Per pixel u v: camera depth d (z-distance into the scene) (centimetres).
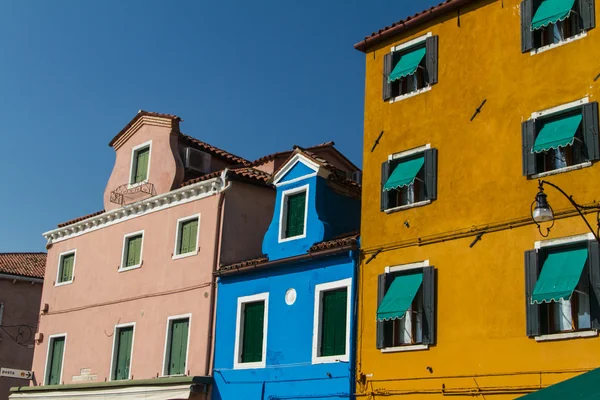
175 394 2420
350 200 2392
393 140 2117
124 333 2794
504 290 1761
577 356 1599
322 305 2156
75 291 3083
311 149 2873
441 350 1842
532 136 1795
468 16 2028
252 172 2669
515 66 1886
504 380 1708
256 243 2612
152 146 2900
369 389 1961
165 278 2680
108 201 3048
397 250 2009
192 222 2666
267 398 2208
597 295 1587
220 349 2408
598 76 1719
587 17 1767
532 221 1750
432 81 2061
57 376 3039
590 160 1683
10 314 3762
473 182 1897
